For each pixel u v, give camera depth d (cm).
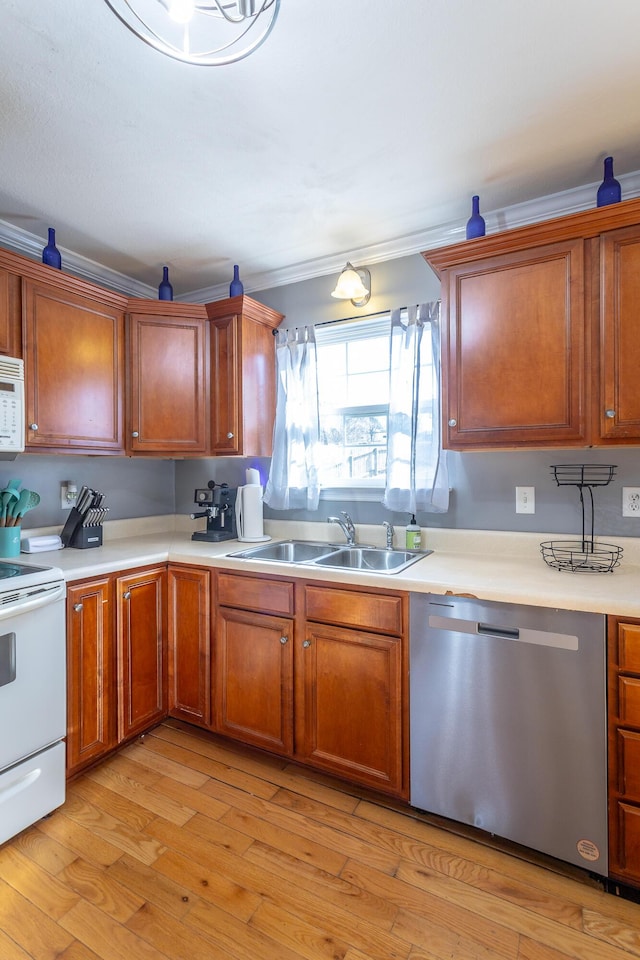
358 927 135
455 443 195
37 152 173
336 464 267
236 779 199
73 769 192
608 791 144
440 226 228
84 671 196
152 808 182
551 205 207
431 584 168
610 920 137
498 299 185
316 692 194
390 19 122
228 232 233
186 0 95
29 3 117
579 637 147
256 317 264
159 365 257
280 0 106
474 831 171
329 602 190
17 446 200
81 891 145
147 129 161
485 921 136
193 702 228
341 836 168
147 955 127
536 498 211
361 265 254
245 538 263
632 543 192
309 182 193
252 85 143
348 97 148
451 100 150
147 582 226
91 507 251
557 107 153
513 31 126
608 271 166
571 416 173
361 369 262
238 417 257
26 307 207
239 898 143
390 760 178
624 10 121
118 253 254
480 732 162
